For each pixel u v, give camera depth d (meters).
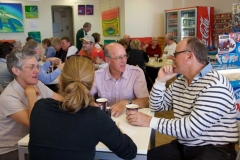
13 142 1.73
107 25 8.34
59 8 9.91
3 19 7.77
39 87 1.94
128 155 1.19
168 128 1.50
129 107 1.63
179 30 6.81
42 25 8.27
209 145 1.53
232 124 1.51
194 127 1.43
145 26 7.47
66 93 1.11
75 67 1.14
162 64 4.88
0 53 3.01
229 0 5.89
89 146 1.10
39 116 1.14
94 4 8.80
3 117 1.69
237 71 2.26
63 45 5.27
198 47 1.54
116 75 2.12
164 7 7.50
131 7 7.27
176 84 1.76
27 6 7.97
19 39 8.09
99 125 1.10
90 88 1.16
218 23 6.25
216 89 1.42
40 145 1.10
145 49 6.65
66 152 1.07
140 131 1.49
